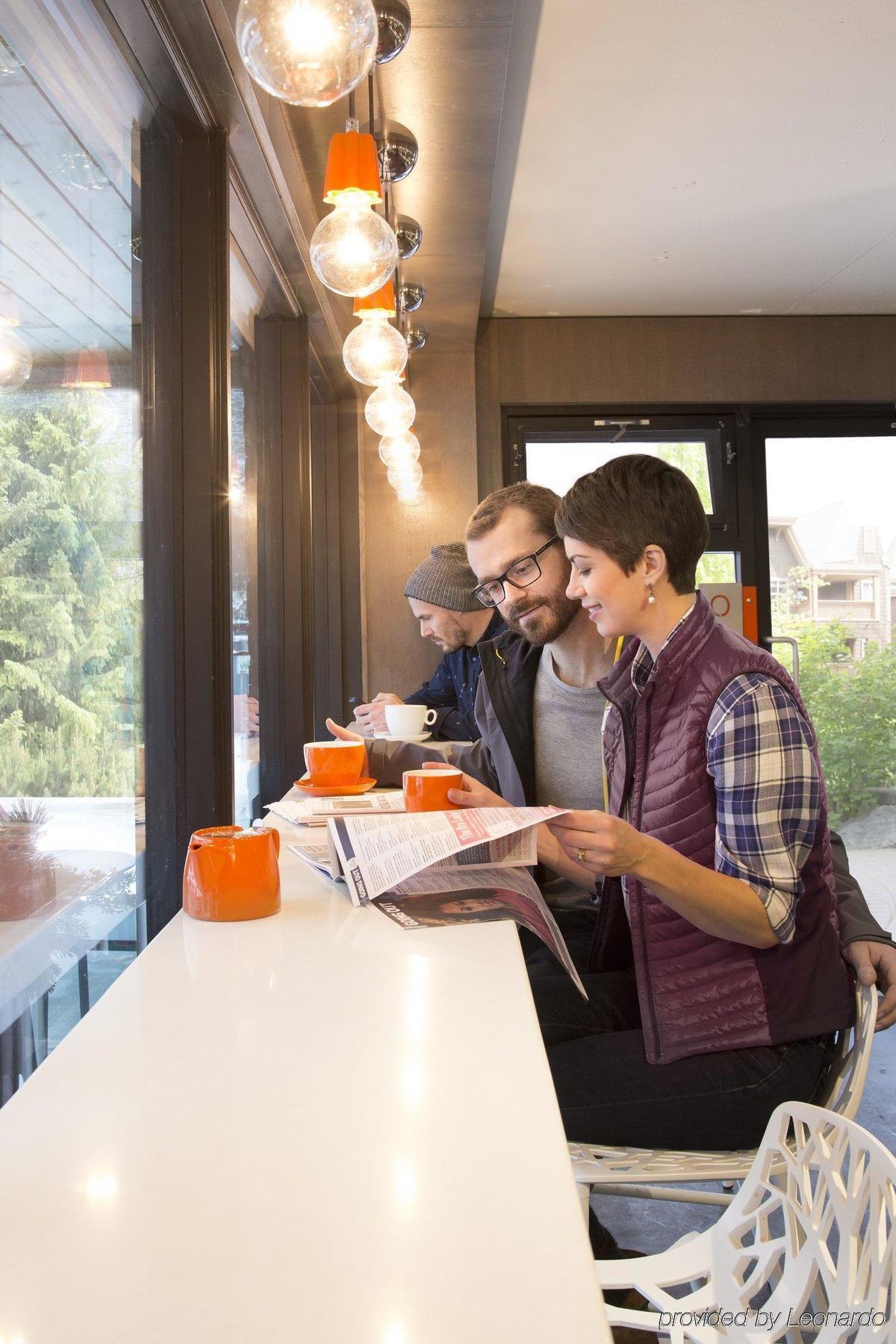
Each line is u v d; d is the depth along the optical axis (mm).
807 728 1192
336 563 3879
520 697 1739
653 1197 1192
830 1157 751
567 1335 354
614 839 1045
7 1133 504
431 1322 361
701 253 3750
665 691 1272
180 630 1591
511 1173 466
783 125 2867
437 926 890
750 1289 801
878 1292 629
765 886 1137
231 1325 360
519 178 3137
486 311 4328
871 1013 1118
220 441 1627
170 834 1575
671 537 1261
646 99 2711
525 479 4430
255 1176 464
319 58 852
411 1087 557
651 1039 1210
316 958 794
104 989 1266
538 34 2418
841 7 2350
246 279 2307
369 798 1423
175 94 1518
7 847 965
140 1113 527
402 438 2908
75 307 1180
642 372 4426
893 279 4062
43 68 1086
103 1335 355
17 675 997
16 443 997
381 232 1264
